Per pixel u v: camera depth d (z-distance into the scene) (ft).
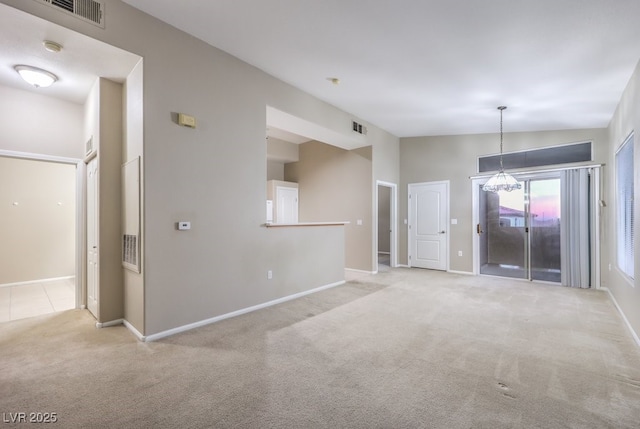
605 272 16.29
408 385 7.16
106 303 10.92
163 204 10.03
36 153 11.94
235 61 12.04
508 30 9.16
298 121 15.19
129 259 10.56
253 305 12.80
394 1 8.25
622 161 12.91
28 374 7.61
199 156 10.97
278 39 10.63
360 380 7.38
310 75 13.29
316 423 5.85
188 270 10.66
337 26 9.60
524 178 18.95
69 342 9.52
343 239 17.90
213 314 11.37
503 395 6.78
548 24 8.75
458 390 6.97
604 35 9.06
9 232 17.47
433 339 9.82
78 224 13.01
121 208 11.22
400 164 23.80
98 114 10.84
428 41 10.07
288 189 24.91
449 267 21.59
